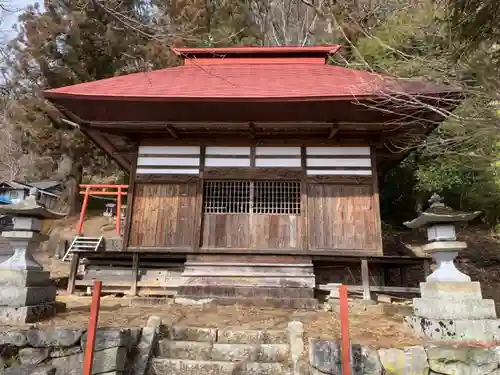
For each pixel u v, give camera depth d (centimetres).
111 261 802
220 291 707
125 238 759
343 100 649
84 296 741
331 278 792
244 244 748
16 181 2481
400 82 697
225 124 734
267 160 784
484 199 1040
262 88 746
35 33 1534
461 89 603
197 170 784
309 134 784
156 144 802
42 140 1661
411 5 956
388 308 635
